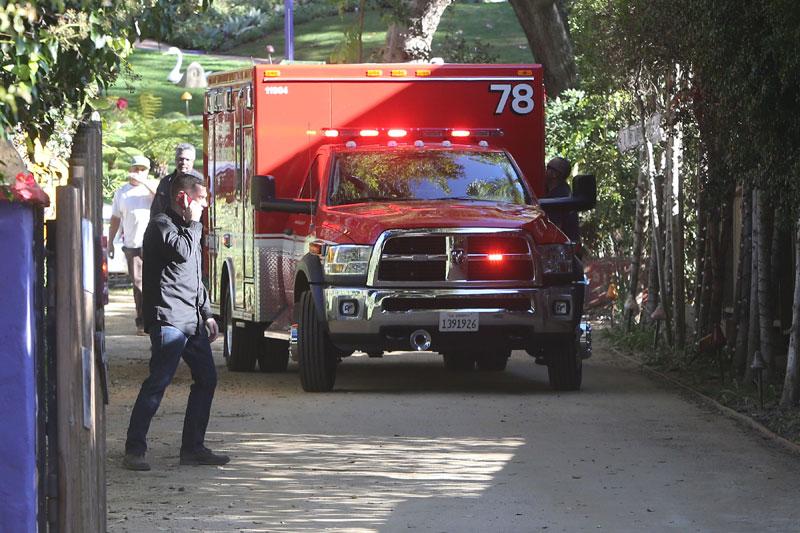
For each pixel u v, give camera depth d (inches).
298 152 1316.4
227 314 1461.6
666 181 1470.2
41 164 605.3
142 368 1412.4
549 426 995.9
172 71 4680.1
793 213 1000.2
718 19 1027.3
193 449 853.2
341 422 1020.5
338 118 1323.8
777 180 1016.9
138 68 4793.3
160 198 1090.7
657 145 1579.7
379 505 732.0
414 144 1296.8
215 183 1510.8
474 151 1290.6
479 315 1146.7
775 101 997.2
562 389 1208.2
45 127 533.3
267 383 1294.3
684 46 1203.2
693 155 1366.9
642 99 1508.4
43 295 487.5
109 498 754.2
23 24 466.6
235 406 1111.6
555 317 1159.6
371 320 1144.8
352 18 5684.1
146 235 852.0
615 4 1407.5
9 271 458.6
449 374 1380.4
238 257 1400.1
